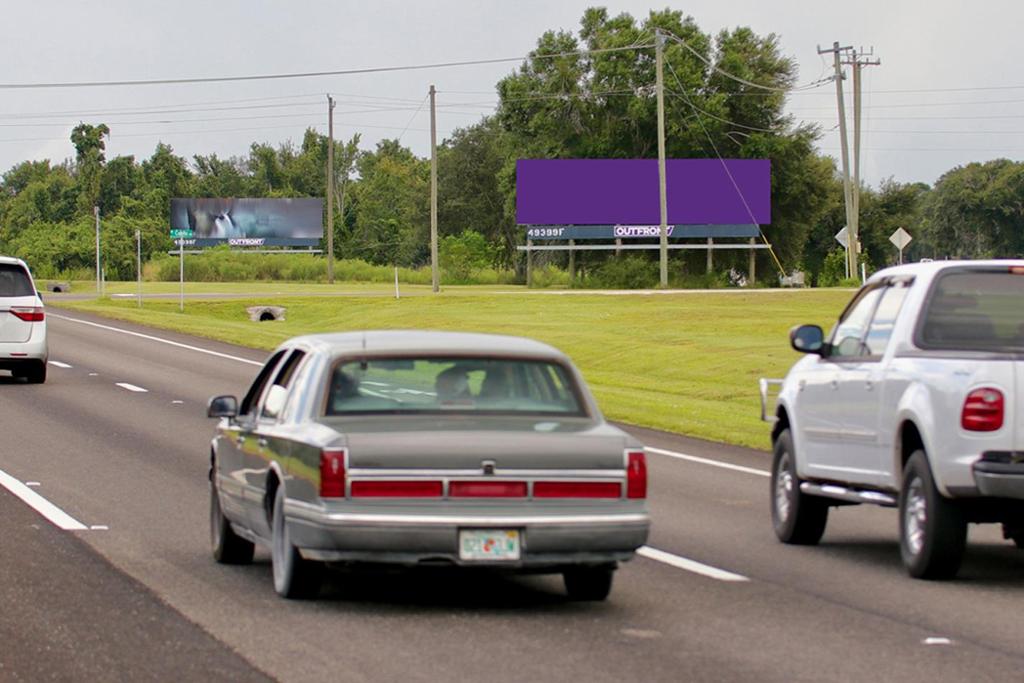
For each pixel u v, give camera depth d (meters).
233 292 99.69
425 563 13.11
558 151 125.81
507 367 14.32
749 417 34.91
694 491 23.50
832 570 16.77
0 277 41.91
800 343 18.62
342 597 14.64
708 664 11.84
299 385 14.48
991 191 198.12
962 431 15.38
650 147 125.25
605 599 14.66
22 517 19.78
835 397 18.00
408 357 14.24
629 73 123.38
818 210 128.12
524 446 13.23
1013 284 16.92
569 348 56.09
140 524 19.38
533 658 11.98
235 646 12.30
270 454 14.54
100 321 70.50
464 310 76.75
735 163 115.81
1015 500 15.42
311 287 112.56
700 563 17.11
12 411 34.84
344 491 13.01
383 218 189.88
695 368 47.69
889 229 158.00
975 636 13.10
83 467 25.38
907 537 16.38
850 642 12.77
